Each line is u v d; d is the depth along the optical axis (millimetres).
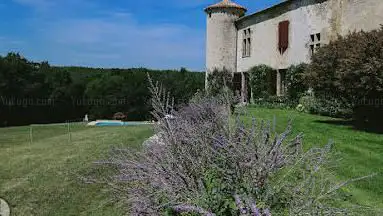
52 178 7816
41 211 6488
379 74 10969
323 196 3000
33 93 48188
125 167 3992
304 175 3115
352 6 17500
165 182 3213
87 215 6008
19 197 7082
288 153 3322
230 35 29859
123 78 51531
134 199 3367
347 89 12141
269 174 3027
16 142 15773
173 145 3445
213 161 3336
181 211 2986
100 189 6828
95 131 16438
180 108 4949
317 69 13555
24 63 49156
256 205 2744
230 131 3385
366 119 13594
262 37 26000
